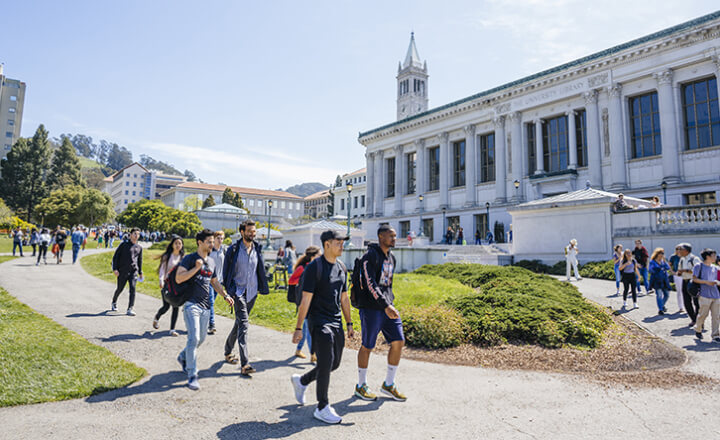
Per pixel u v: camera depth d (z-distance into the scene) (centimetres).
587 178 3650
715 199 2900
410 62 8600
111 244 4369
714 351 757
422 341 817
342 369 656
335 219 6291
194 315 547
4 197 8038
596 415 465
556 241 2367
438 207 4991
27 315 891
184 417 434
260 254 660
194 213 6550
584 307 991
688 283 901
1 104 9781
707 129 3055
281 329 933
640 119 3412
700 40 3025
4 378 498
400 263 2534
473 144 4644
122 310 1038
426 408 483
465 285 1577
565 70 3741
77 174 9238
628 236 2091
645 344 818
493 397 526
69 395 475
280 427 417
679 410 481
